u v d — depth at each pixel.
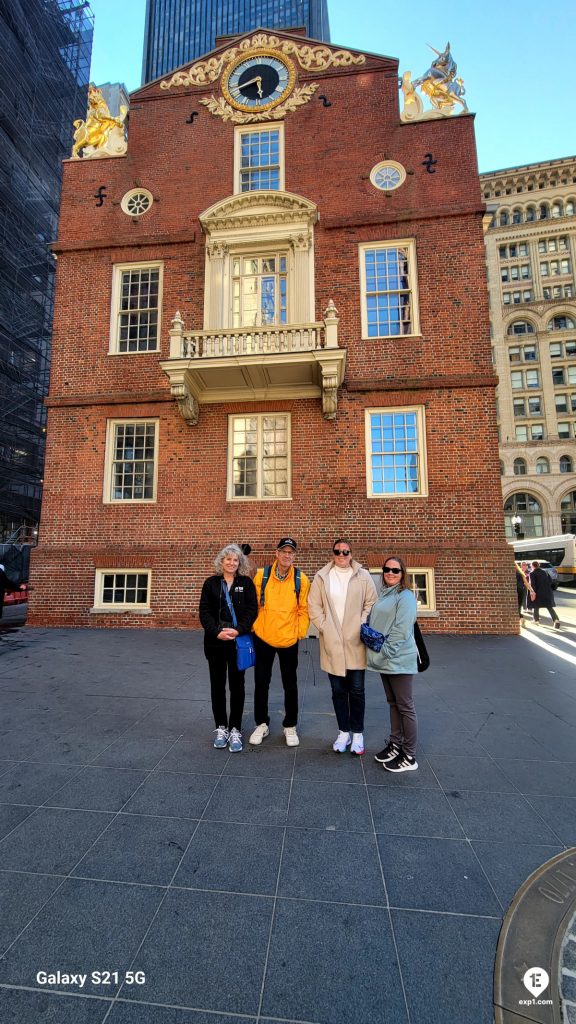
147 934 2.20
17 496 25.78
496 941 2.19
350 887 2.52
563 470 45.59
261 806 3.28
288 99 12.02
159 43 92.50
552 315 47.84
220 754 4.09
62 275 11.96
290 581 4.36
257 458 10.83
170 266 11.63
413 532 10.23
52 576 10.88
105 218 12.12
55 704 5.40
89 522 11.02
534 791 3.52
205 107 12.27
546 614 14.52
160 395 11.09
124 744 4.29
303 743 4.32
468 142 11.33
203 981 1.97
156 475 11.00
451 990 1.94
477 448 10.30
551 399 46.72
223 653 4.18
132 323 11.70
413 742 3.81
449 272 10.86
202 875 2.60
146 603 10.76
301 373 10.26
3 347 24.55
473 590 9.90
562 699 5.67
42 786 3.54
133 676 6.59
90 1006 1.86
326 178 11.55
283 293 11.28
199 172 12.02
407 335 10.76
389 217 11.05
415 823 3.10
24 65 26.84
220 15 89.88
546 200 49.12
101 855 2.76
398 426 10.65
